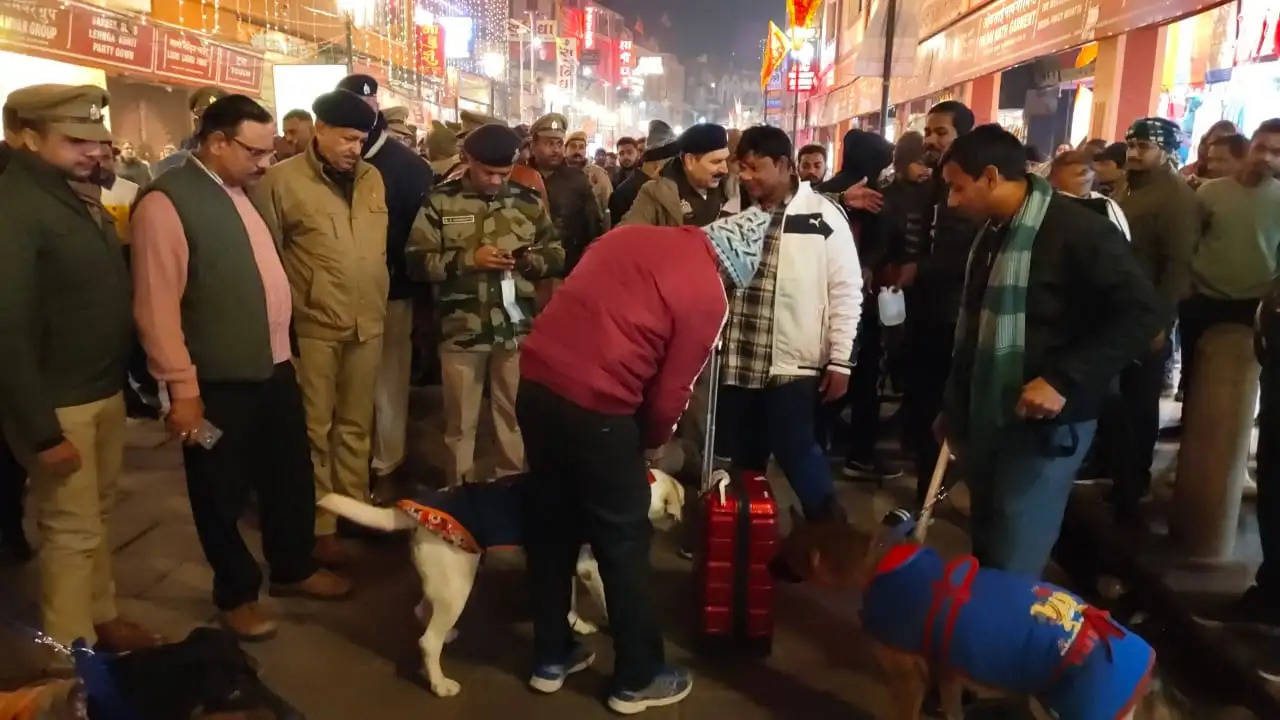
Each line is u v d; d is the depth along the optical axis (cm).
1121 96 732
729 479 330
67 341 271
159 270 288
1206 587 343
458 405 414
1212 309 450
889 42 848
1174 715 222
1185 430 372
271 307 323
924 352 442
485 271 400
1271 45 647
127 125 1239
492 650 332
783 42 2817
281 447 342
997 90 1143
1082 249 245
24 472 390
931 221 461
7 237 252
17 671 238
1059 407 242
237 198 314
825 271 346
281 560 357
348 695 302
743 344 349
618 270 262
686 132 424
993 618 226
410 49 2139
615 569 282
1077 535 425
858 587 258
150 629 334
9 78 841
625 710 292
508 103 3412
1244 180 441
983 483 276
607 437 266
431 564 293
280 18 1488
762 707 300
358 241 372
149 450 540
